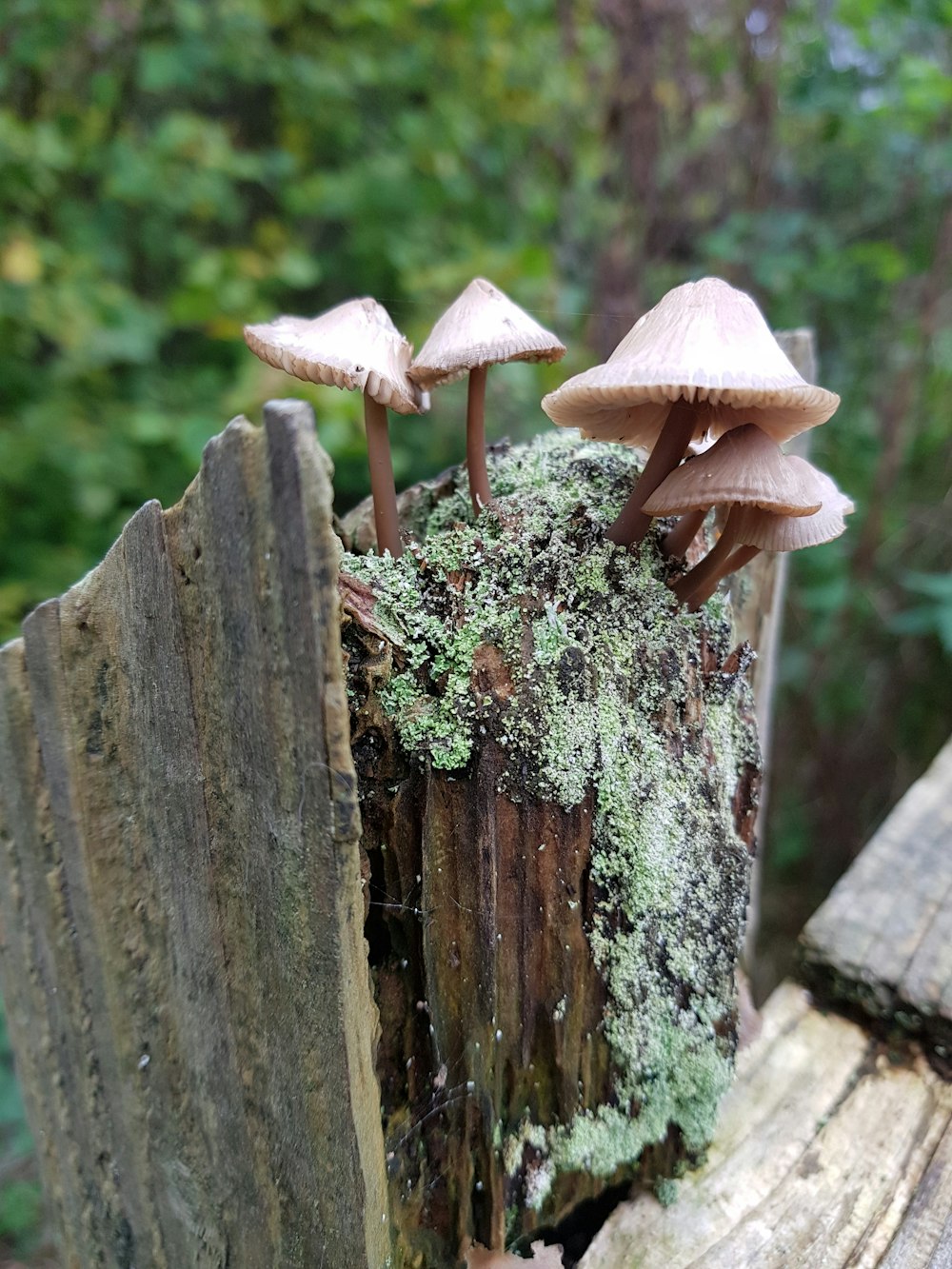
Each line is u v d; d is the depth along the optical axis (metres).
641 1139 0.12
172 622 0.09
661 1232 0.11
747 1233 0.11
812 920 0.14
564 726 0.10
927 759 0.36
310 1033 0.09
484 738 0.10
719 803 0.12
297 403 0.07
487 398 0.28
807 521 0.11
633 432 0.13
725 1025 0.12
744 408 0.12
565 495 0.12
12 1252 0.23
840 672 0.36
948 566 0.35
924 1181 0.11
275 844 0.09
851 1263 0.11
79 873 0.12
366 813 0.10
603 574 0.11
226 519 0.08
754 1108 0.12
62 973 0.13
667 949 0.11
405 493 0.14
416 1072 0.11
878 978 0.13
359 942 0.09
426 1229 0.11
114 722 0.10
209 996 0.11
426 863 0.10
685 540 0.12
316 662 0.08
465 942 0.11
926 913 0.14
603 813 0.11
